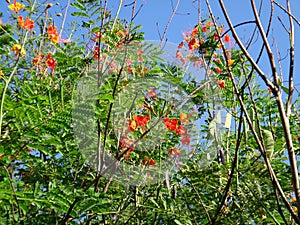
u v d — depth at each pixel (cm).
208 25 141
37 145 121
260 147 77
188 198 149
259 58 90
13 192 108
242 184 141
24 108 116
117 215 148
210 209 144
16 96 137
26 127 117
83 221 137
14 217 112
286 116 74
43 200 113
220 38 86
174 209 144
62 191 114
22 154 129
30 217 129
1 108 113
